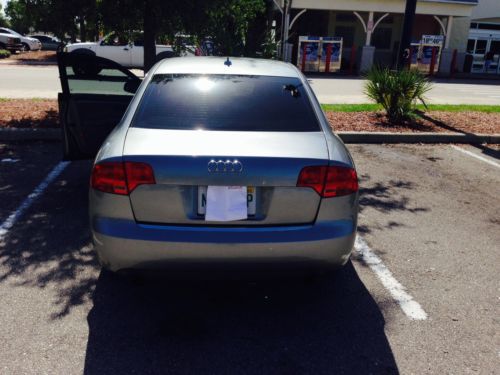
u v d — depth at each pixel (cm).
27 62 2291
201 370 266
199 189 274
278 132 308
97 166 284
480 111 1127
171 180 270
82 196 517
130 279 346
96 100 517
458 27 2697
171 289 348
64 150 508
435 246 432
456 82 2175
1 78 1554
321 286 358
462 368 274
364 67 2348
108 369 264
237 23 998
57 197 512
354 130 853
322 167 281
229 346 288
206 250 272
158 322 309
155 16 857
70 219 457
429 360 280
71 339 288
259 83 356
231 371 266
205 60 402
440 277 377
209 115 318
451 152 788
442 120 980
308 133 312
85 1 815
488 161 740
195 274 282
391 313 326
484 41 2816
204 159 270
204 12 862
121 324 305
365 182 613
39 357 271
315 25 2734
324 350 286
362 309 330
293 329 306
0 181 555
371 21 2311
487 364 278
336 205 285
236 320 314
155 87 345
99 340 288
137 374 262
